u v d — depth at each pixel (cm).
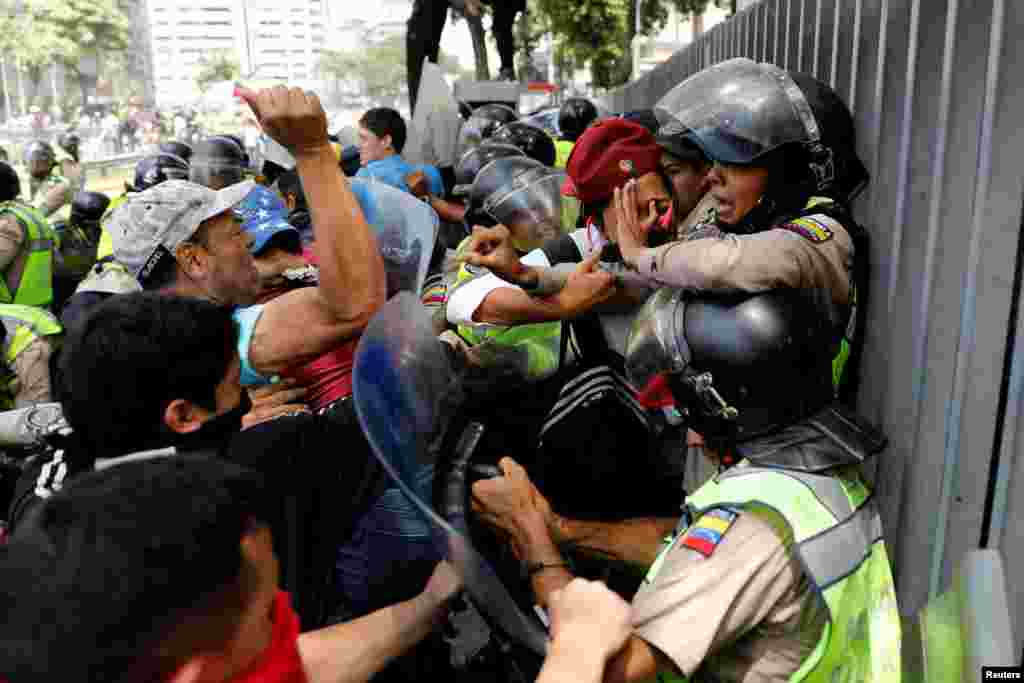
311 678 153
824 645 133
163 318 150
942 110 188
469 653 229
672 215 199
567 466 211
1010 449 169
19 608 93
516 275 195
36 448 197
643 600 133
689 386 147
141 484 99
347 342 186
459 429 174
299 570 194
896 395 209
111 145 5506
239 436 190
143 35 11512
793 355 143
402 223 241
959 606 140
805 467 141
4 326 333
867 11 224
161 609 93
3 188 496
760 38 333
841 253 170
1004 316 173
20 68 7000
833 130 183
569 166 203
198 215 213
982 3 178
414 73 1038
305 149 175
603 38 2569
